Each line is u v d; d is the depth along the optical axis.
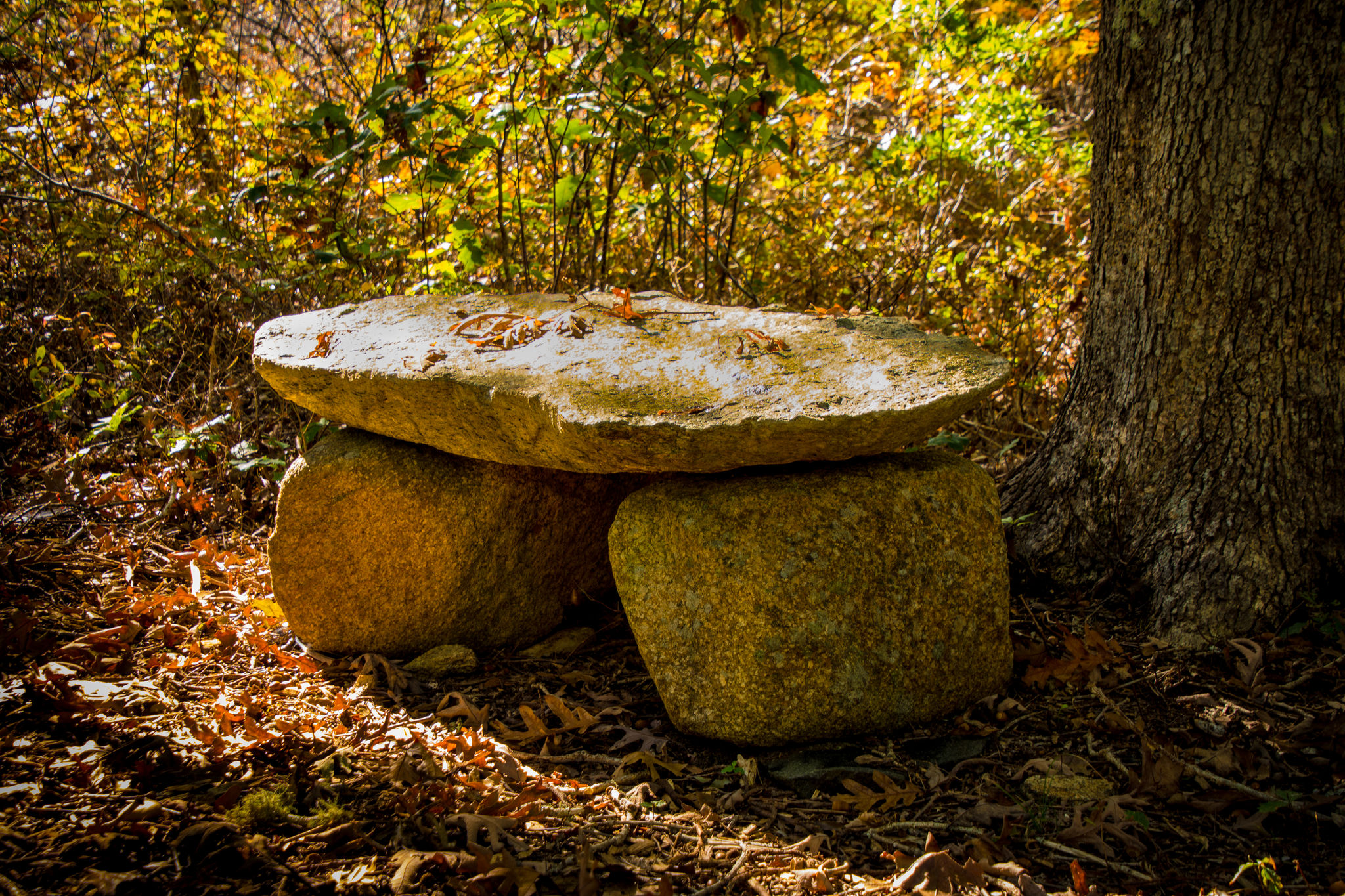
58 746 2.00
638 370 2.45
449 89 4.11
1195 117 2.64
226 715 2.19
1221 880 1.84
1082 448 3.04
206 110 4.95
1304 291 2.59
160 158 5.01
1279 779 2.12
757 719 2.23
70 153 4.96
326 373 2.63
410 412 2.57
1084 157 5.49
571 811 2.01
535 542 2.94
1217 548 2.70
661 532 2.29
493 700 2.59
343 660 2.75
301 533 2.68
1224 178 2.62
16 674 2.28
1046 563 3.05
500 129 3.93
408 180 4.30
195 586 2.88
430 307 3.06
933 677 2.36
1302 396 2.63
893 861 1.89
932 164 5.16
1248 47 2.55
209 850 1.71
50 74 4.88
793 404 2.21
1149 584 2.81
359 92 4.60
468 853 1.79
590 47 3.97
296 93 5.60
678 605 2.27
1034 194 5.59
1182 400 2.77
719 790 2.16
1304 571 2.63
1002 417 4.42
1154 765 2.15
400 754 2.17
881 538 2.30
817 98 4.76
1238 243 2.63
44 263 4.61
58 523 3.34
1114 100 2.87
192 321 4.26
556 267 4.05
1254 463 2.67
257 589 3.04
